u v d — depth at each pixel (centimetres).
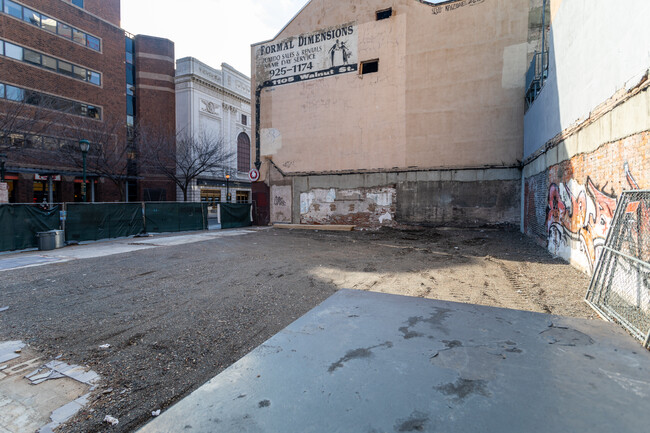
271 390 168
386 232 1540
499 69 1450
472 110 1500
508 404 152
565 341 222
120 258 955
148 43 3350
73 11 2708
